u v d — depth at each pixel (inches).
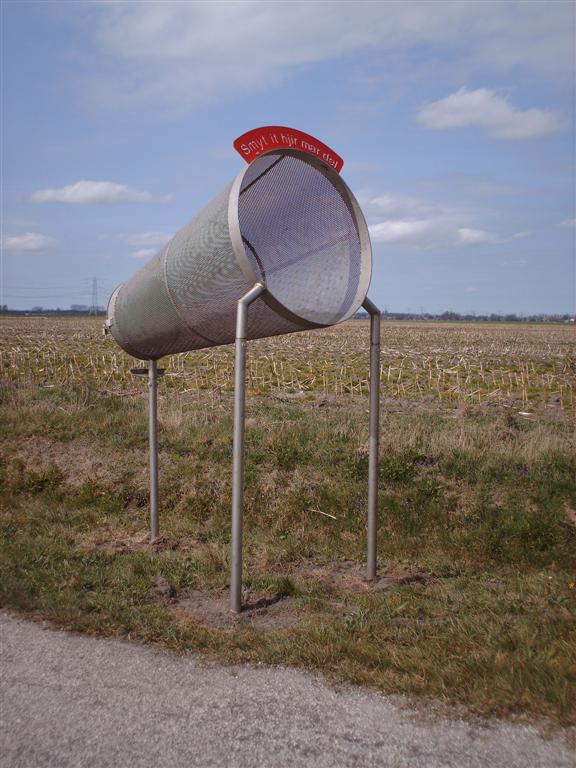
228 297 209.3
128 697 147.7
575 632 189.3
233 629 194.9
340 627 191.9
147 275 239.9
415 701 146.5
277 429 420.8
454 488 341.4
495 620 200.4
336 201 221.3
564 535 303.1
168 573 241.4
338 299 219.3
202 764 124.1
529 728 136.6
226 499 346.3
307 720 139.1
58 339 1731.1
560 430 480.1
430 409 606.9
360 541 304.2
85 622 185.3
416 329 3344.0
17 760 123.9
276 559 270.8
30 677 156.0
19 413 456.4
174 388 726.5
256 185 211.3
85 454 398.6
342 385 775.7
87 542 281.7
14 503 342.6
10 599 199.5
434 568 272.4
